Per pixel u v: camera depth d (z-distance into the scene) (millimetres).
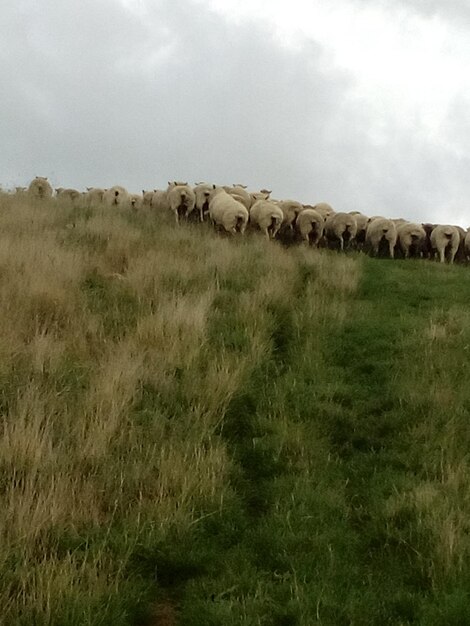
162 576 5125
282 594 4844
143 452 6391
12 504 5117
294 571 5051
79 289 10391
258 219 19969
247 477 6637
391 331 10875
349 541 5625
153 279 11328
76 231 14758
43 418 6398
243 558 5289
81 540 5109
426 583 5090
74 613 4371
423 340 10031
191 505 5734
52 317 9148
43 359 7586
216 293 11211
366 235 21734
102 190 27266
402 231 21188
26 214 16500
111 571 4898
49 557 4934
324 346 10047
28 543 4914
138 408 7238
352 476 6777
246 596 4828
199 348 8656
